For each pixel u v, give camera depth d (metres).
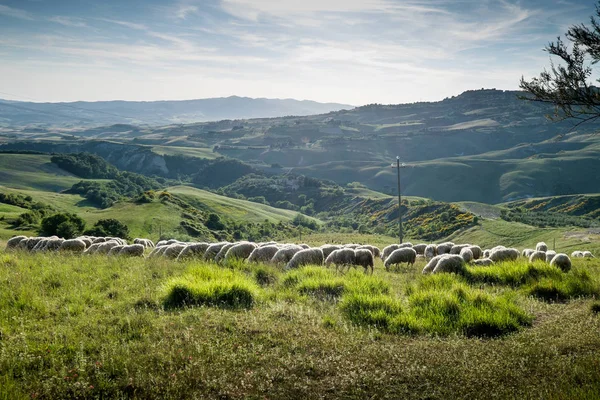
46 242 26.98
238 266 16.16
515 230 96.31
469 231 102.56
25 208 120.00
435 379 6.43
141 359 6.96
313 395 5.96
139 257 20.86
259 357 7.25
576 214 152.25
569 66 10.43
